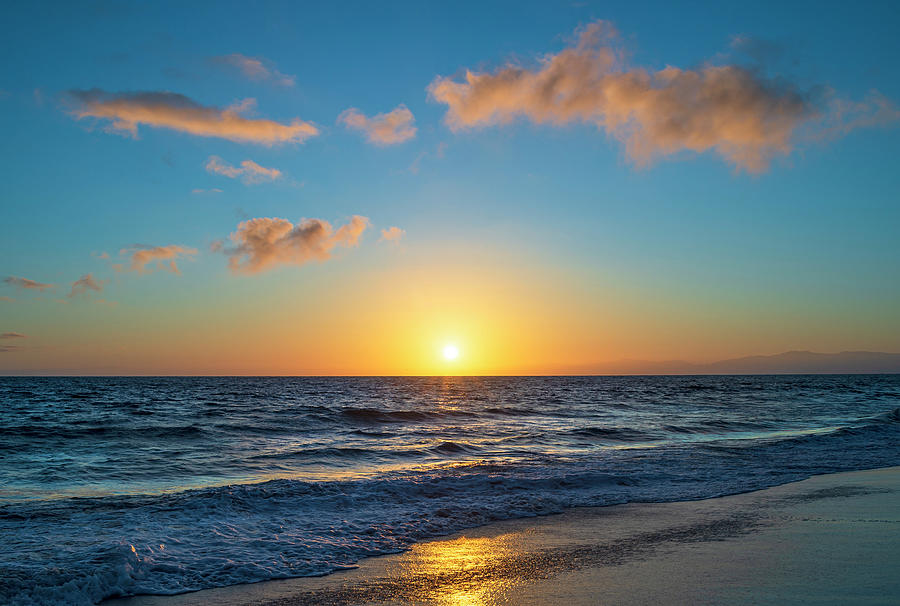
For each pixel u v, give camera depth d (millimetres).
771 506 11258
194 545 8289
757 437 25656
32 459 17859
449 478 13398
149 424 29828
